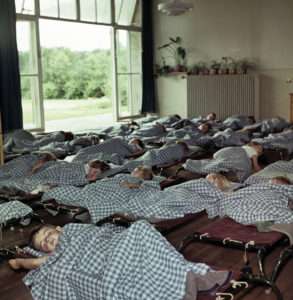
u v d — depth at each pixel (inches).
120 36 378.9
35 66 319.9
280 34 352.2
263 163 231.0
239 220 112.0
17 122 301.3
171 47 397.1
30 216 137.8
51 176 167.5
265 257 106.9
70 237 97.4
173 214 125.3
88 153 216.1
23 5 307.7
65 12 336.5
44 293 92.4
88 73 521.7
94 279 87.2
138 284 84.2
